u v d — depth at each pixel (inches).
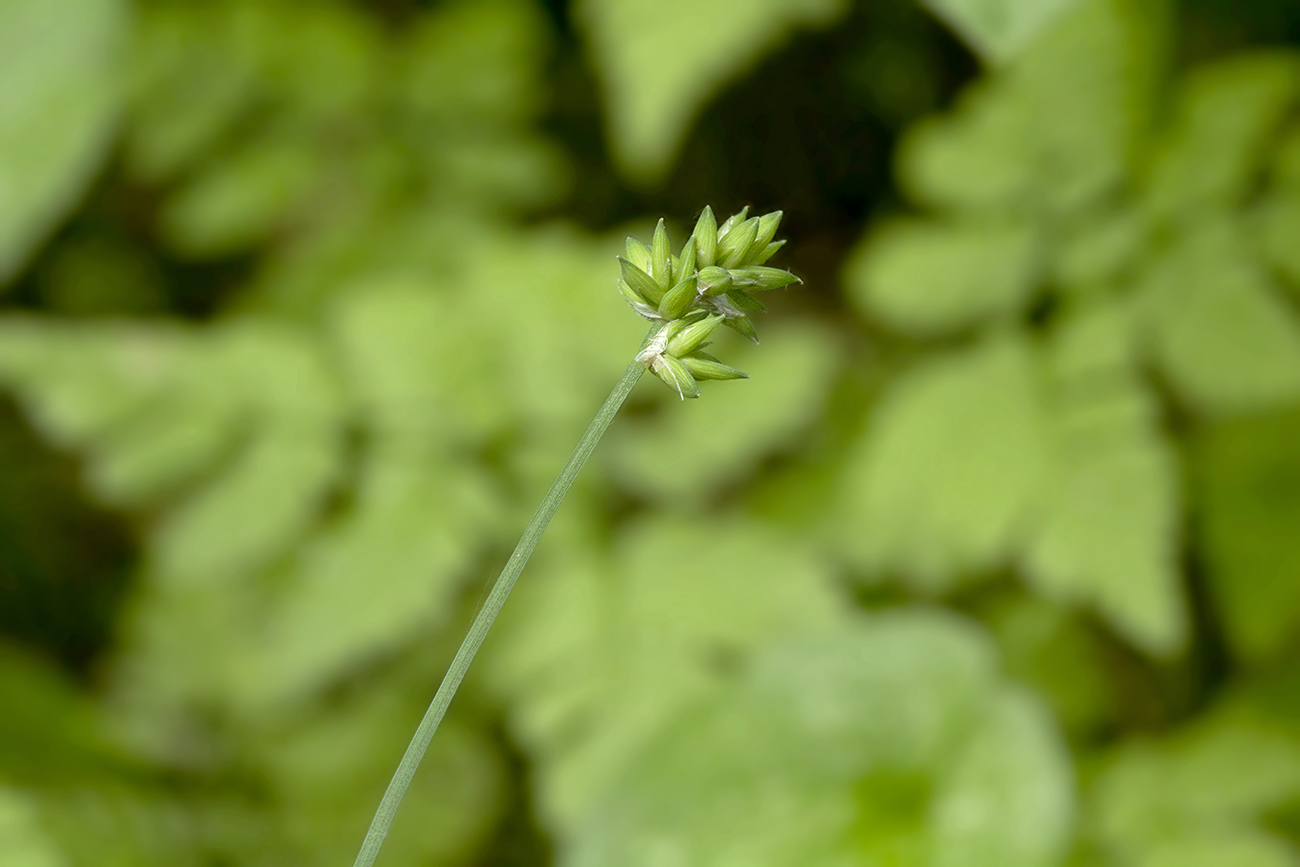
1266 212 21.0
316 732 24.4
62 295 29.0
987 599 23.5
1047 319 22.9
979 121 22.6
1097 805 20.7
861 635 20.9
